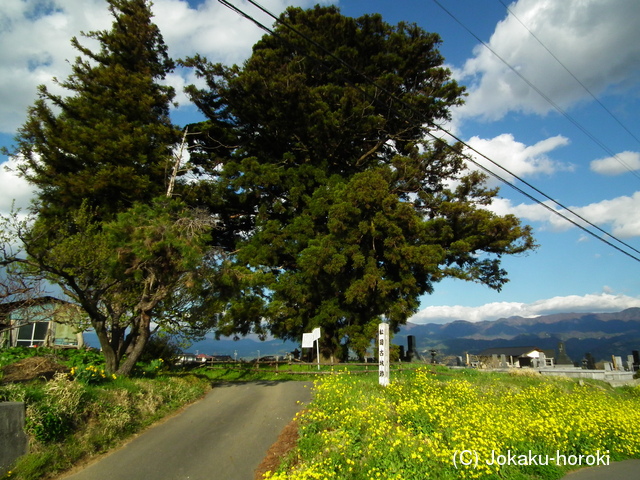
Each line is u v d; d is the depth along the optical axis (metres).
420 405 10.24
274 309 21.16
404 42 25.03
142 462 8.02
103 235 13.17
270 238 22.06
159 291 13.51
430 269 19.95
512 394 13.97
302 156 26.08
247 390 14.27
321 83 25.28
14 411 7.41
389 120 24.92
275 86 22.19
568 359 33.69
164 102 23.58
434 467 7.21
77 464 7.87
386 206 20.00
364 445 7.82
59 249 11.79
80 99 21.31
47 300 12.57
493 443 8.08
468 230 22.83
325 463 7.14
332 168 25.61
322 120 22.42
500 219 21.48
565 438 9.55
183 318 16.78
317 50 24.02
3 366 12.99
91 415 9.06
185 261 12.06
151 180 21.27
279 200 23.81
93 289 13.16
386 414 9.71
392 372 18.16
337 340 22.91
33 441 7.60
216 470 7.70
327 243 20.23
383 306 20.92
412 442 7.84
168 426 10.10
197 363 21.38
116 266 12.41
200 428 9.94
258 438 9.23
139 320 13.87
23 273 11.33
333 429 8.96
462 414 9.86
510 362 34.19
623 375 24.88
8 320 11.38
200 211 15.02
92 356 17.62
